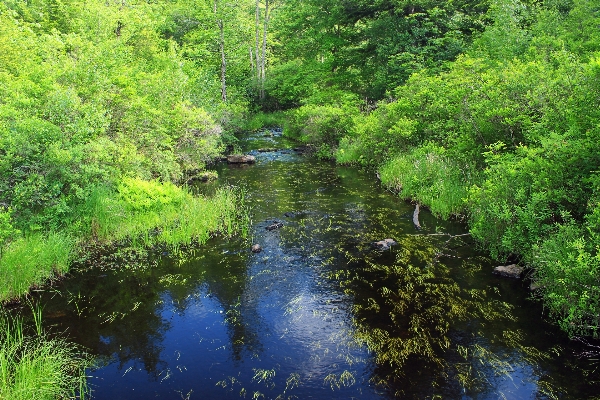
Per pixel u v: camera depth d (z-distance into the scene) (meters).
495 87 10.43
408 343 5.86
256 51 38.06
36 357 5.43
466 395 4.85
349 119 19.52
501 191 8.31
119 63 16.72
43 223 8.94
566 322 5.86
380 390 4.98
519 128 9.95
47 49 15.18
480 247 8.83
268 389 5.06
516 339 5.84
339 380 5.18
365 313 6.64
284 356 5.69
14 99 9.86
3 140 8.29
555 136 7.09
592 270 5.36
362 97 27.55
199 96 20.67
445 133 13.36
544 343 5.74
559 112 8.08
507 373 5.18
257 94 36.41
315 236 9.90
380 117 16.70
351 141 19.17
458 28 24.16
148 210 10.84
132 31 26.52
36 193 8.64
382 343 5.89
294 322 6.47
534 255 6.68
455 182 11.49
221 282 7.80
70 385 5.15
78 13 26.17
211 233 10.24
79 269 8.36
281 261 8.62
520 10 19.09
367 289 7.38
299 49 34.16
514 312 6.49
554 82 8.37
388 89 24.95
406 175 13.01
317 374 5.30
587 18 15.56
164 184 12.39
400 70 23.72
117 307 7.00
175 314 6.78
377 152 16.23
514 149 10.12
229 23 30.97
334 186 14.35
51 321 6.57
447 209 10.70
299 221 10.95
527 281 7.37
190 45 32.47
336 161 18.28
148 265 8.55
